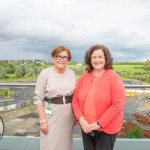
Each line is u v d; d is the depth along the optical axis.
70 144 2.76
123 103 2.34
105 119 2.31
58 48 2.63
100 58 2.40
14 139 3.79
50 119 2.67
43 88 2.69
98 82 2.41
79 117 2.45
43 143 2.72
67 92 2.67
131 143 3.70
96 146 2.42
